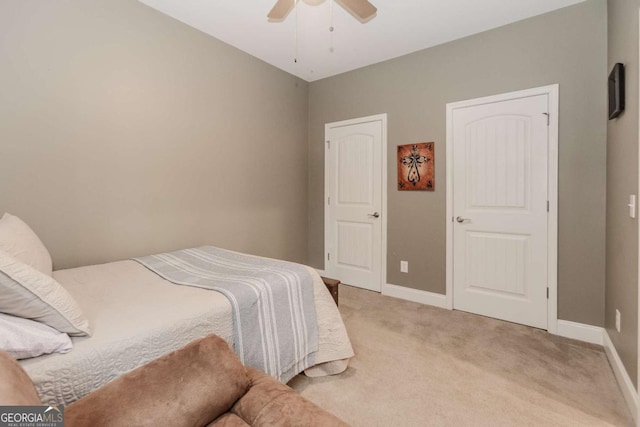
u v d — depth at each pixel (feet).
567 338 7.73
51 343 3.13
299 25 8.57
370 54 10.28
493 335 7.86
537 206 8.20
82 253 6.81
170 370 3.17
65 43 6.40
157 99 7.97
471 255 9.27
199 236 9.07
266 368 4.98
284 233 11.93
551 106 7.90
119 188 7.35
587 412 5.13
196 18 8.25
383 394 5.59
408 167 10.32
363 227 11.58
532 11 7.89
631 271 5.31
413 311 9.46
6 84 5.74
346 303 10.14
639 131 4.92
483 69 8.87
